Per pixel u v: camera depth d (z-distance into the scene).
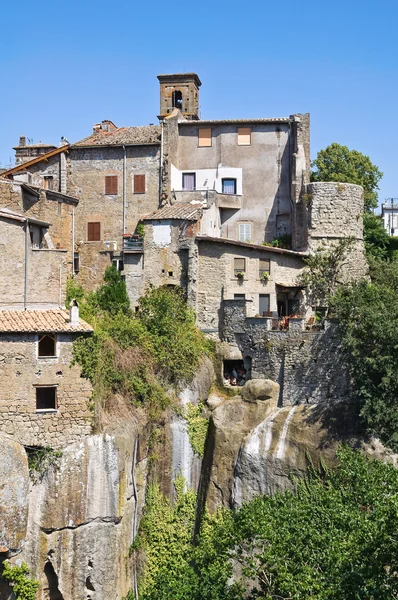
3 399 41.88
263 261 54.69
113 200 59.75
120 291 54.44
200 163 62.12
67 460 42.41
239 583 39.81
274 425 47.22
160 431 47.53
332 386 48.25
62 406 42.72
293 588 30.36
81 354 43.31
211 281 53.56
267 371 50.38
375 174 74.12
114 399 45.53
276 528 33.31
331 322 48.66
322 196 58.34
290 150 61.44
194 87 74.88
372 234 66.69
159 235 54.69
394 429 43.53
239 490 46.69
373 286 48.78
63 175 60.16
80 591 42.72
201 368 50.38
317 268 55.34
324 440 45.44
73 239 59.09
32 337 42.38
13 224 45.94
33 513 41.91
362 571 29.05
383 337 44.25
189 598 39.19
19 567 41.25
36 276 46.62
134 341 48.28
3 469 41.19
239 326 51.84
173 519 47.22
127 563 44.75
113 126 66.25
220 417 48.84
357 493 34.41
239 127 61.91
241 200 61.59
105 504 43.31
